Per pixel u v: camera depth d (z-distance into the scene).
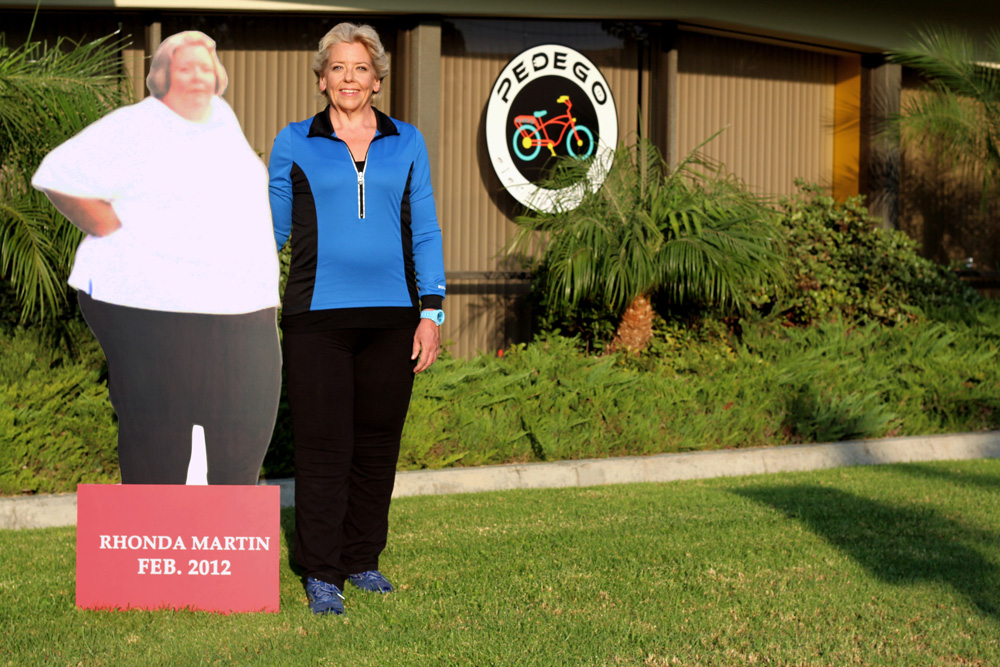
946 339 7.05
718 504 4.57
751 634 2.82
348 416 3.19
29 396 4.70
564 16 7.86
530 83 7.96
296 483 3.19
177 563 3.08
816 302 7.49
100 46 7.31
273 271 3.20
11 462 4.44
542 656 2.62
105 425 4.70
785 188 8.94
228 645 2.71
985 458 6.12
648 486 5.10
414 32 7.62
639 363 6.54
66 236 4.79
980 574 3.44
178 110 3.21
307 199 3.16
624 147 6.95
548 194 7.14
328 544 3.16
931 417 6.51
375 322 3.17
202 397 3.24
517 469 5.11
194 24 7.49
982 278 9.55
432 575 3.43
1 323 5.36
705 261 6.32
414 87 7.62
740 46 8.70
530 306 7.93
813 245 7.77
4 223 4.65
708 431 5.73
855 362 6.68
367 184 3.16
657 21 8.16
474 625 2.88
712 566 3.52
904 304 7.78
